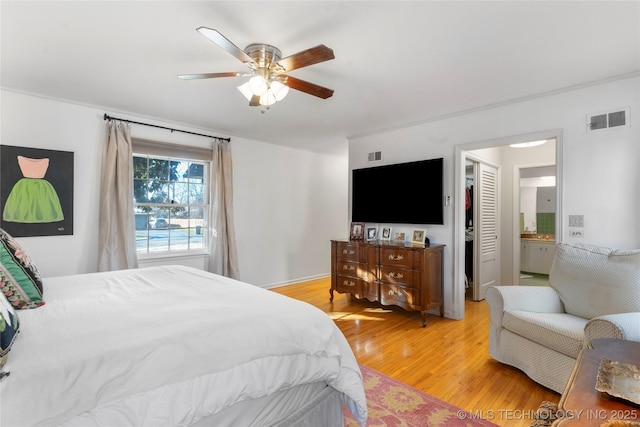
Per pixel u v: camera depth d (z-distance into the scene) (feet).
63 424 2.87
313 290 15.99
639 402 2.99
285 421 4.42
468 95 9.90
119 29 6.42
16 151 9.61
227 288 6.32
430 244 12.28
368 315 12.15
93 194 11.00
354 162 15.07
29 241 9.86
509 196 15.52
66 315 4.58
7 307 3.59
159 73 8.46
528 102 9.98
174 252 13.09
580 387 3.33
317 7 5.72
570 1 5.51
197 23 6.22
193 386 3.54
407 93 9.78
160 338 3.77
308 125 13.29
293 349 4.37
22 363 3.13
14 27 6.31
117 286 6.48
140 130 12.13
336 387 4.84
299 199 17.70
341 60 7.68
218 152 13.97
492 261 14.97
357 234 14.01
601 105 8.68
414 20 6.10
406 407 6.28
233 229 14.23
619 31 6.40
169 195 13.06
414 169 12.64
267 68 6.79
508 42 6.86
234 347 3.99
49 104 10.19
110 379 3.21
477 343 9.51
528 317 7.30
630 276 6.89
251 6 5.70
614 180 8.44
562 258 8.27
